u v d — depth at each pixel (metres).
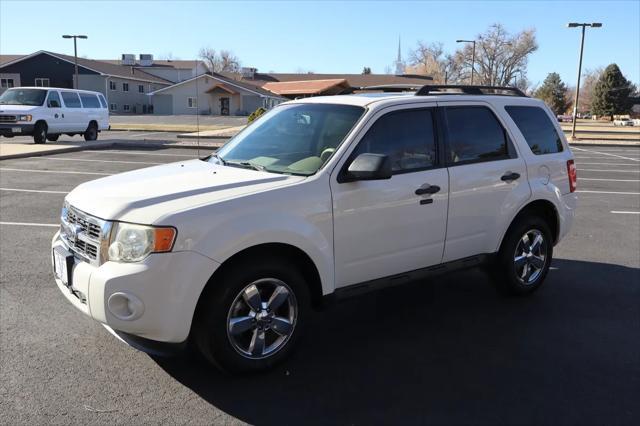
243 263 3.60
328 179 3.95
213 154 4.93
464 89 5.11
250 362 3.71
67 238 3.90
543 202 5.45
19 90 21.50
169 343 3.42
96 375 3.78
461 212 4.73
